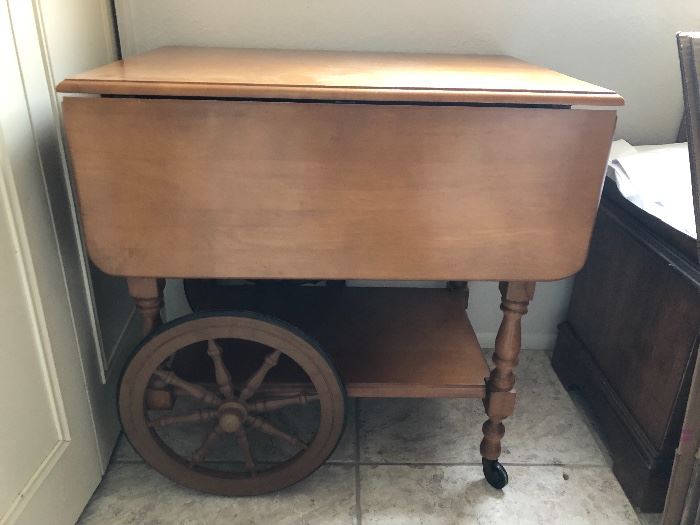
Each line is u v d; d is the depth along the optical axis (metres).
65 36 1.03
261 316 0.99
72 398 1.04
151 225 0.89
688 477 0.93
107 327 1.23
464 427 1.35
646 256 1.16
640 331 1.18
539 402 1.45
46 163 0.95
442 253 0.93
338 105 0.83
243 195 0.88
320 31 1.32
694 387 0.87
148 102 0.82
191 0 1.29
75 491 1.06
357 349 1.22
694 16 1.34
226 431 1.06
